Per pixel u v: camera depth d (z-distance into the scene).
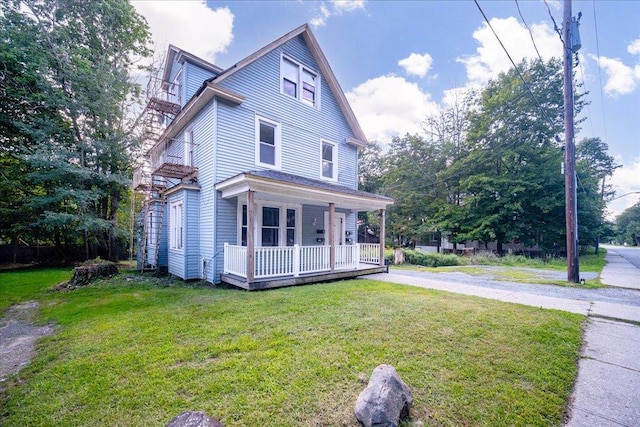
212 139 7.89
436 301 5.31
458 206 20.31
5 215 11.92
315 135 10.42
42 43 11.77
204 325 4.14
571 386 2.61
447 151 21.75
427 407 2.27
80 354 3.30
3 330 4.40
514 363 2.96
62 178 11.46
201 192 8.52
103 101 12.12
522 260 15.00
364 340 3.50
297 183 7.16
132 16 13.75
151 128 12.07
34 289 7.62
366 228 28.36
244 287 6.57
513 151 17.70
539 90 17.11
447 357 3.07
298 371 2.78
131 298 6.14
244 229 8.47
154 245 11.05
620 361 3.10
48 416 2.23
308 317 4.39
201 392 2.47
